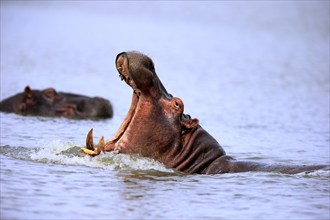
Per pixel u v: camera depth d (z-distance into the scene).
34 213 43.47
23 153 59.47
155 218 43.97
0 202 45.19
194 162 56.31
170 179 53.31
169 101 56.25
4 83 116.44
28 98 91.12
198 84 131.12
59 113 91.00
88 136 56.44
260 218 44.84
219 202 47.84
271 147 73.69
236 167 56.75
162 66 159.38
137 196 48.34
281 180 53.53
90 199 47.00
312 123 92.31
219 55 190.12
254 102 110.81
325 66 172.00
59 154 59.16
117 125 84.88
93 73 139.00
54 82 122.12
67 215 43.47
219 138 78.62
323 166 57.25
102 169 54.91
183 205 46.91
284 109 104.38
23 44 188.25
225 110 101.44
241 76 147.00
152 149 56.00
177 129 56.19
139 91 55.59
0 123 80.62
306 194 50.06
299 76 150.50
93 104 91.25
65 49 183.00
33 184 49.59
